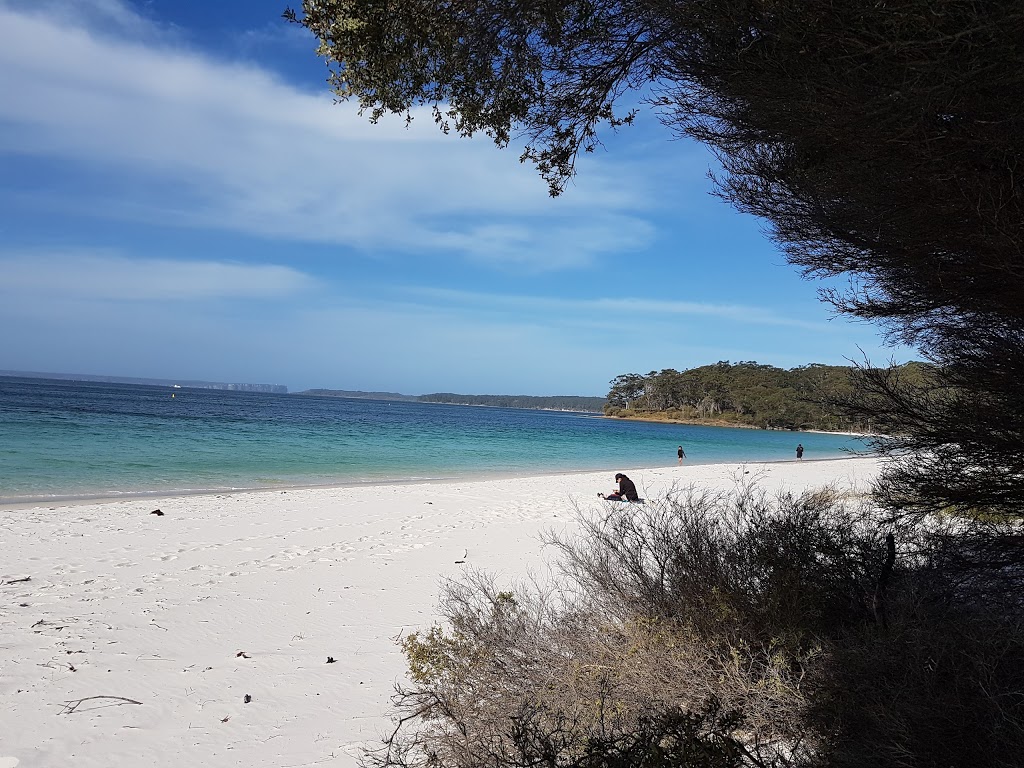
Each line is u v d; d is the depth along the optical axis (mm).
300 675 5402
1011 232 2838
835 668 3168
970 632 3064
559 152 4242
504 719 3418
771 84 3131
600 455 41125
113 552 9781
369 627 6645
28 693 4930
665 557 4473
